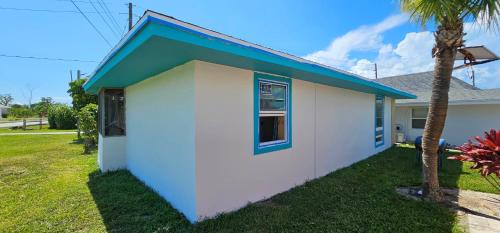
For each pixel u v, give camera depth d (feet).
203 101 11.27
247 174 13.44
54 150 32.94
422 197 13.99
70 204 13.26
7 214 12.09
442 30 12.92
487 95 35.22
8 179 18.39
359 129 25.98
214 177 11.76
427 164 13.82
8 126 83.35
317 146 19.19
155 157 15.28
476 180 17.67
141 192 15.16
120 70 13.10
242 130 13.20
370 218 11.31
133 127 19.66
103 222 11.18
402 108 42.39
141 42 8.09
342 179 18.16
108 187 16.16
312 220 11.15
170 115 13.24
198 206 11.08
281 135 16.30
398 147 34.50
